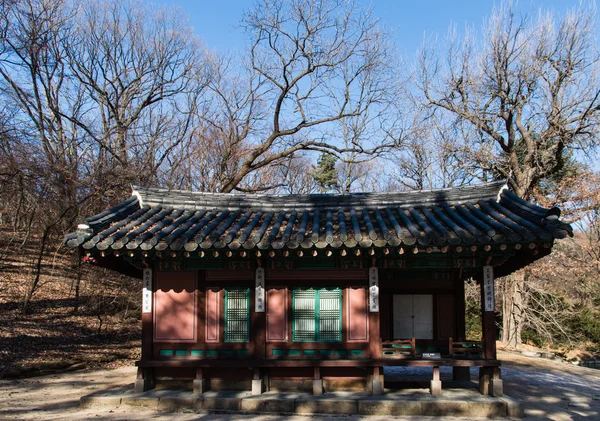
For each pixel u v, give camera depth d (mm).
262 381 9742
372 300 9742
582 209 19828
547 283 23078
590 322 23844
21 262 21797
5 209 21125
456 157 23422
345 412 9055
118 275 20297
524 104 21234
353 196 10898
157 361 9656
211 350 9891
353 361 9445
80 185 18547
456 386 10469
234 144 26172
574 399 10898
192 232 9266
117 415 8781
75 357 14312
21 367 12523
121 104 28922
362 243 8633
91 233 8719
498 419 8773
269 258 9891
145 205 10688
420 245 8758
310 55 22359
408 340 9914
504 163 22344
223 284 10078
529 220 8828
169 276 10133
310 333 9875
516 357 18578
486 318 9633
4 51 17281
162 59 29406
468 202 10422
